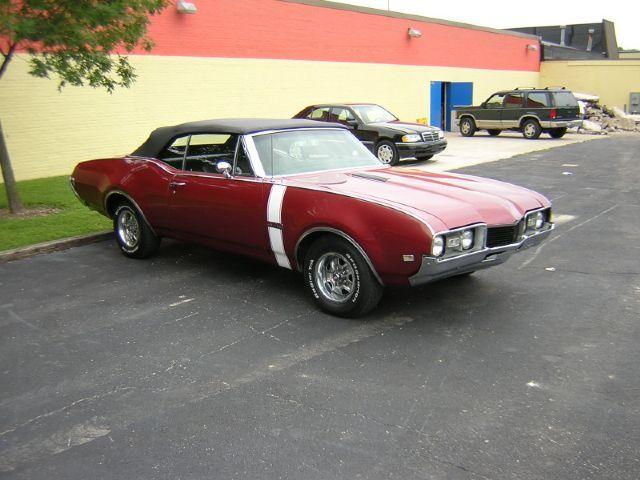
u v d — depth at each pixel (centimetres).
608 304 507
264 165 539
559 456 295
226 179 550
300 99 1919
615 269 607
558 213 891
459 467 288
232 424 332
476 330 456
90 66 867
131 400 362
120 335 462
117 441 318
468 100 2858
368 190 480
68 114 1327
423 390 365
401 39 2327
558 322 469
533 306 505
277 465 293
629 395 353
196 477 286
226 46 1662
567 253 671
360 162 597
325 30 1970
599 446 302
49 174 1307
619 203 963
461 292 543
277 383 379
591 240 727
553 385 367
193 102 1600
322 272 495
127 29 881
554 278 580
